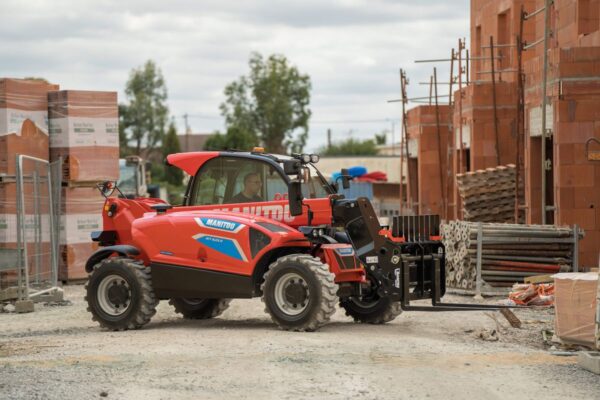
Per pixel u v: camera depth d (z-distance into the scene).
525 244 18.42
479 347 12.07
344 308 14.76
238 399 8.97
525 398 9.14
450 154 31.27
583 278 11.99
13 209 20.38
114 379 9.87
